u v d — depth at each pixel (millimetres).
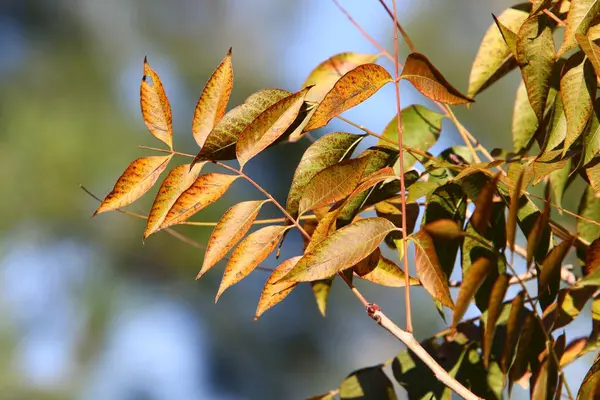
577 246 1854
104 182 5809
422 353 1748
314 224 1862
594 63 1765
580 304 1789
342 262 1761
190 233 5734
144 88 1811
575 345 1825
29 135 5828
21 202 5734
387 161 1826
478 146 1909
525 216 1810
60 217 5809
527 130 1892
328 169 1784
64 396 5855
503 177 1793
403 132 1914
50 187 5746
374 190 1824
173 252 5867
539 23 1803
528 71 1804
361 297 1773
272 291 1782
